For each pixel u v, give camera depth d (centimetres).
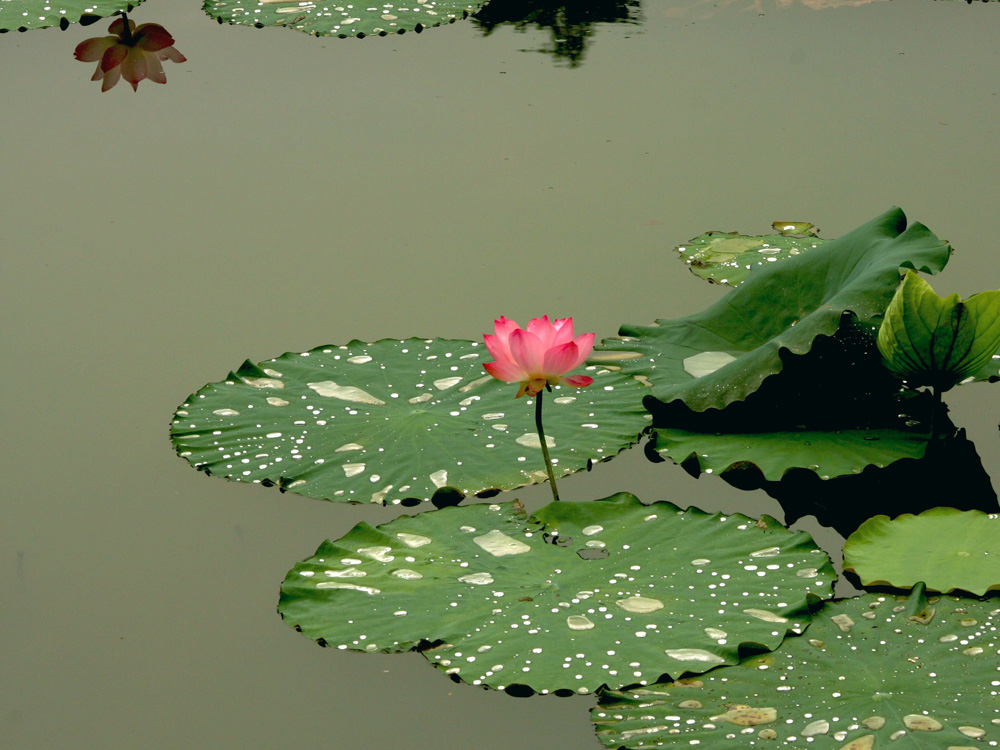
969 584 280
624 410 376
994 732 231
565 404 381
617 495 331
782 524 316
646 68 706
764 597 281
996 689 244
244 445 364
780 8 823
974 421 370
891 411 371
